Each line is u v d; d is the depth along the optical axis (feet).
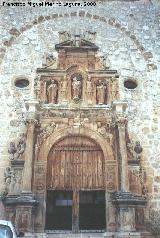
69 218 57.67
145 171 58.18
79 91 62.75
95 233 54.65
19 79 63.72
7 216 53.88
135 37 68.64
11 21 68.44
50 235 53.93
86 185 57.98
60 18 69.41
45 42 66.95
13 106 61.57
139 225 54.39
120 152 57.26
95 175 58.54
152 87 64.39
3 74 63.98
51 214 57.52
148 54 67.21
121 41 68.13
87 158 59.57
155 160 59.00
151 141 60.34
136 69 65.72
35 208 54.80
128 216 53.52
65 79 63.41
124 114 59.67
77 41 66.33
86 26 69.10
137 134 60.64
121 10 71.00
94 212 57.82
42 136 59.57
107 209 55.31
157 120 61.82
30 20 68.74
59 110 61.05
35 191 56.08
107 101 62.64
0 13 69.21
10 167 57.26
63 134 59.77
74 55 65.67
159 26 70.23
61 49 65.87
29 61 65.21
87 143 60.23
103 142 59.36
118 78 64.49
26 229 52.24
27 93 62.54
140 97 63.41
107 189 56.54
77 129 60.03
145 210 55.47
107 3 71.31
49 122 60.39
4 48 66.08
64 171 58.75
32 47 66.49
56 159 59.47
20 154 58.08
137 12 71.15
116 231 53.93
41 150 58.75
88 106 61.52
